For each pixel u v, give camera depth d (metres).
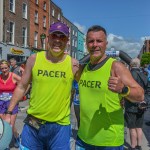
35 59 3.56
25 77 3.67
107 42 3.11
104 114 2.98
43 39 32.66
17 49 26.09
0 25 23.16
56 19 38.81
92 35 3.02
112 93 2.94
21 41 27.39
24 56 27.70
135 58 6.06
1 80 5.70
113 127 2.98
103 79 2.97
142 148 6.34
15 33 26.03
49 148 3.59
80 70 3.37
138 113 5.84
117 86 2.65
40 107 3.49
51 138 3.54
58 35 3.43
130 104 5.82
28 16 29.03
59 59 3.52
